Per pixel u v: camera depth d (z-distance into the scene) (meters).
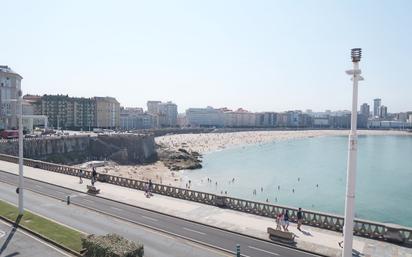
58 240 29.58
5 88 138.88
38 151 112.50
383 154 191.12
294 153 195.50
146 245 29.75
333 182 108.81
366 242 30.78
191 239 31.44
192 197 45.28
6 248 28.25
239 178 115.12
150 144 166.88
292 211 36.97
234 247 29.72
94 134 148.50
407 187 100.81
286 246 30.11
